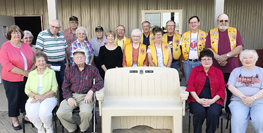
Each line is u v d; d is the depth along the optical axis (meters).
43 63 2.37
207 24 5.32
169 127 2.53
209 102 2.22
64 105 2.30
